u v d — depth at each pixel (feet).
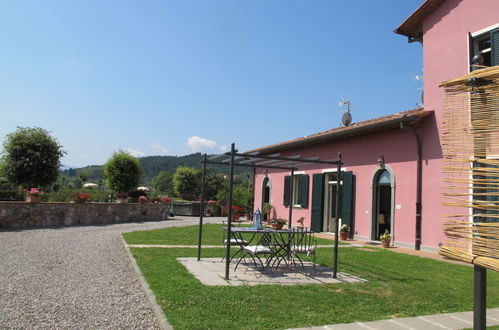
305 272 21.97
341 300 15.90
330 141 46.91
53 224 46.34
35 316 13.21
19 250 26.78
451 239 8.03
